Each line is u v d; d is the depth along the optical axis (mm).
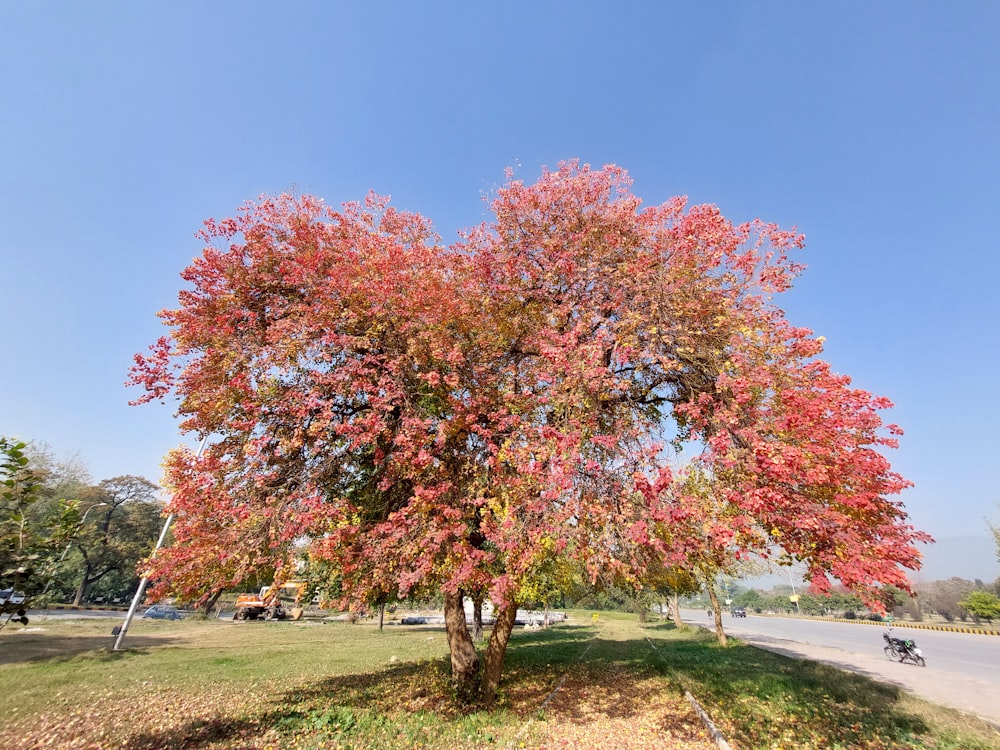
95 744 8250
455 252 11625
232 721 9320
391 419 9289
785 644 27391
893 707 10469
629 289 9156
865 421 6676
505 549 7969
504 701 10883
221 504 8094
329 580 9273
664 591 16672
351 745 7855
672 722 9523
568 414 8750
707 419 7746
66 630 27484
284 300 10156
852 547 5930
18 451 5152
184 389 9141
